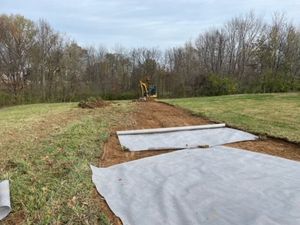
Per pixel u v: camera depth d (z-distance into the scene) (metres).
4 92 24.98
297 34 26.78
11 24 26.30
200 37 31.38
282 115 9.11
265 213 3.22
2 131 7.91
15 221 3.23
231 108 11.34
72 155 5.43
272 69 26.31
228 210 3.32
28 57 26.91
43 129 7.96
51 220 3.17
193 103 13.80
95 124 8.41
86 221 3.13
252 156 5.23
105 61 30.25
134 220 3.18
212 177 4.30
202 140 6.62
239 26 29.69
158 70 29.86
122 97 26.34
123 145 6.39
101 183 4.18
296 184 3.97
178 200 3.61
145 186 4.07
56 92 27.36
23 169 4.71
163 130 7.57
